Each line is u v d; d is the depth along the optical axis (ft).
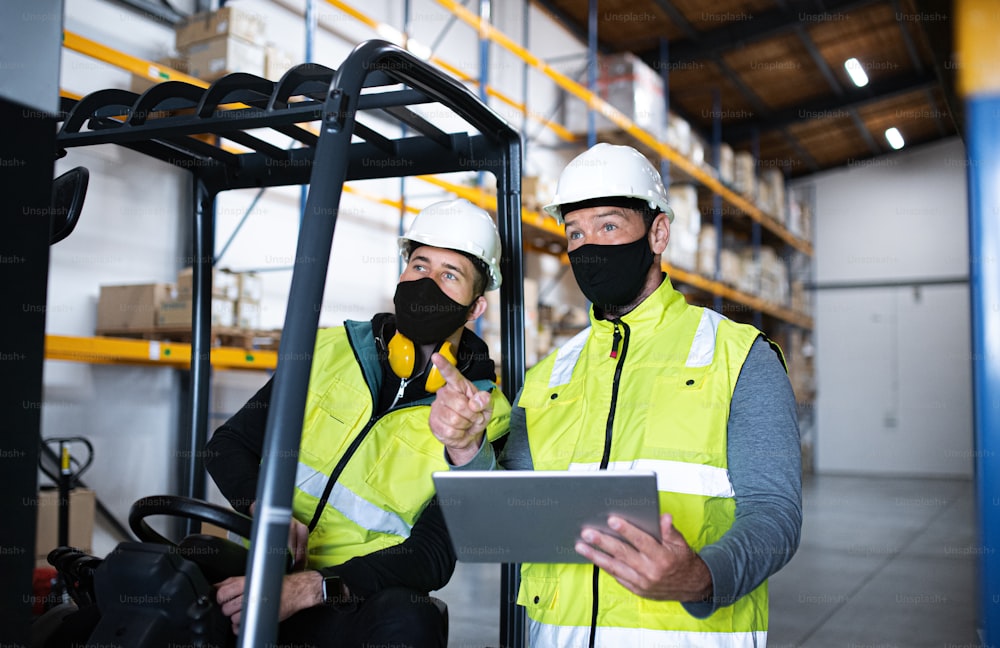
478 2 27.02
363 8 22.22
